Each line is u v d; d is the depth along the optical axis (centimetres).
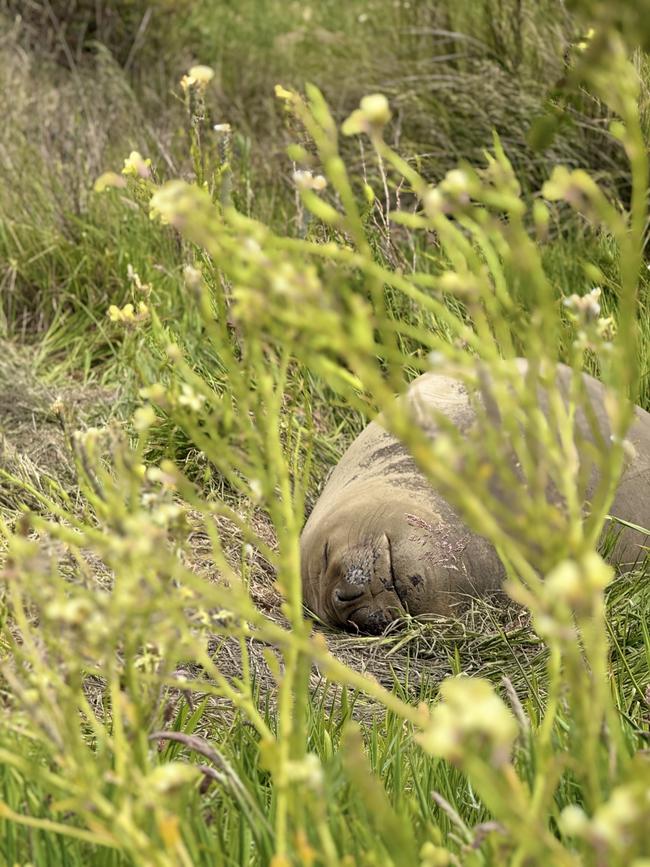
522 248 235
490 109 1099
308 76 1291
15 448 785
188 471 782
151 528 256
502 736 186
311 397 827
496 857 267
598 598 232
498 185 245
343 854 305
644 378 727
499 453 250
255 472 296
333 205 980
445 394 623
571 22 1117
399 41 1289
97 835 275
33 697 274
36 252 1045
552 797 337
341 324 223
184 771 249
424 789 404
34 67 1363
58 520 679
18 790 346
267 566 690
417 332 240
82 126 1179
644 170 231
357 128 232
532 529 223
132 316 354
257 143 1207
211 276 523
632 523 599
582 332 270
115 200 1073
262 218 1004
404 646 610
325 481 763
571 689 267
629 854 189
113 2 1454
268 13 1501
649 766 251
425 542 617
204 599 287
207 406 738
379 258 832
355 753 248
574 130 1023
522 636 593
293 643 263
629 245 229
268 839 313
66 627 268
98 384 917
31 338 995
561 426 252
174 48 1434
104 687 510
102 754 303
